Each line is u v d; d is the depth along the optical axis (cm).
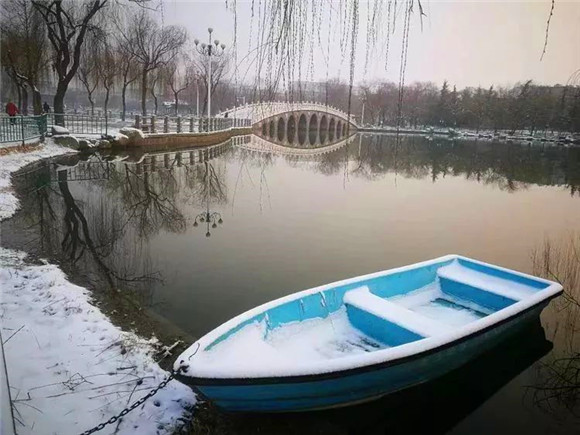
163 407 389
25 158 1731
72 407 374
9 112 2033
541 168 2764
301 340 461
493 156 3441
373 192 1741
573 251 1016
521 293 586
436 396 455
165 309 612
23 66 2483
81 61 2772
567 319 650
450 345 413
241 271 785
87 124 2664
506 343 528
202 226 1095
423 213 1391
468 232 1178
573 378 506
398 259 916
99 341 479
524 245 1067
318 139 4638
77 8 2288
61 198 1286
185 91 4656
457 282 613
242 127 4162
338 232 1104
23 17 2209
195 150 2769
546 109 4047
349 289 525
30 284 609
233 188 1652
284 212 1293
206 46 2966
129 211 1209
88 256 812
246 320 407
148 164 2066
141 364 444
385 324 463
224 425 381
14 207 1091
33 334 476
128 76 3462
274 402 366
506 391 490
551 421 445
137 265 785
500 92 4494
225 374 332
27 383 397
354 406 409
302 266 834
